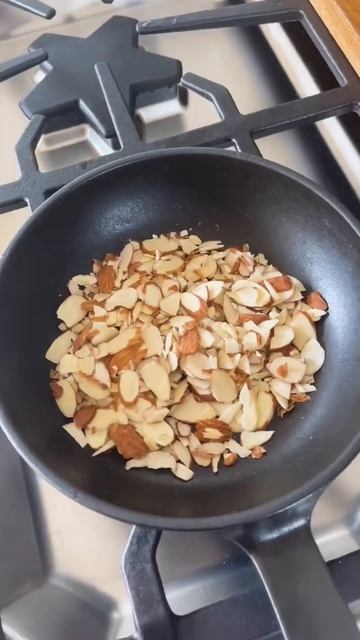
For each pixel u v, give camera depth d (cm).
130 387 30
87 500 25
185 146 35
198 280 34
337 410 29
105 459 29
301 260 34
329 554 28
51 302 33
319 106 36
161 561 28
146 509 26
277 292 33
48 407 30
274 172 32
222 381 31
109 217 35
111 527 28
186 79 37
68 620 26
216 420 30
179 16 40
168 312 32
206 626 25
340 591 26
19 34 43
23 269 31
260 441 30
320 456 27
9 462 30
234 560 28
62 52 39
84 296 33
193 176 34
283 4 40
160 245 35
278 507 24
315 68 41
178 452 29
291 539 25
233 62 41
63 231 33
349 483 29
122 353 31
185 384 31
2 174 38
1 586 27
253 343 32
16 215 36
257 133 36
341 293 32
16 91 40
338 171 38
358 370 30
